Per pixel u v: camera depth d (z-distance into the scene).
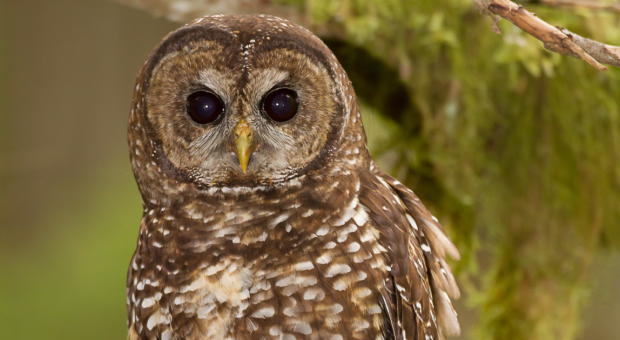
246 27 3.23
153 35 7.73
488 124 3.44
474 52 3.41
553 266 3.46
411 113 3.45
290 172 3.25
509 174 3.45
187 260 3.25
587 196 3.45
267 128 3.24
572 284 3.46
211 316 3.24
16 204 6.70
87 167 7.28
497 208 3.46
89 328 5.61
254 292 3.23
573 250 3.46
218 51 3.22
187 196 3.25
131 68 7.66
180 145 3.25
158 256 3.25
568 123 3.44
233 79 3.22
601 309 4.64
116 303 5.82
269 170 3.25
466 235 3.44
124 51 7.66
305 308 3.23
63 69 7.51
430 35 3.40
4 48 7.43
